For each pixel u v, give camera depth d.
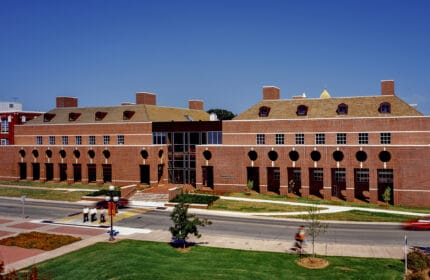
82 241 38.94
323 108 66.56
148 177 73.12
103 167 75.56
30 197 64.25
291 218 49.28
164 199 59.16
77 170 78.88
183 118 86.69
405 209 53.84
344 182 63.91
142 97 84.56
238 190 65.94
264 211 52.84
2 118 91.38
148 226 45.56
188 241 38.72
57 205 58.34
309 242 38.47
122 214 52.28
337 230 43.22
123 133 76.12
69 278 28.62
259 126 68.12
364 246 36.91
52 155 78.69
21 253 35.16
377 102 64.25
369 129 61.59
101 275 28.72
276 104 70.94
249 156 65.56
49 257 33.94
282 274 29.30
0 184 77.44
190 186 70.19
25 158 81.50
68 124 80.81
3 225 46.12
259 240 39.28
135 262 31.20
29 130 84.62
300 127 65.62
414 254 32.00
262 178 64.62
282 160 63.25
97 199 60.88
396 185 56.62
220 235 41.28
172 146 73.06
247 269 30.14
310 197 61.84
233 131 69.50
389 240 39.06
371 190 58.12
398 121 60.03
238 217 49.97
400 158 56.44
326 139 64.06
